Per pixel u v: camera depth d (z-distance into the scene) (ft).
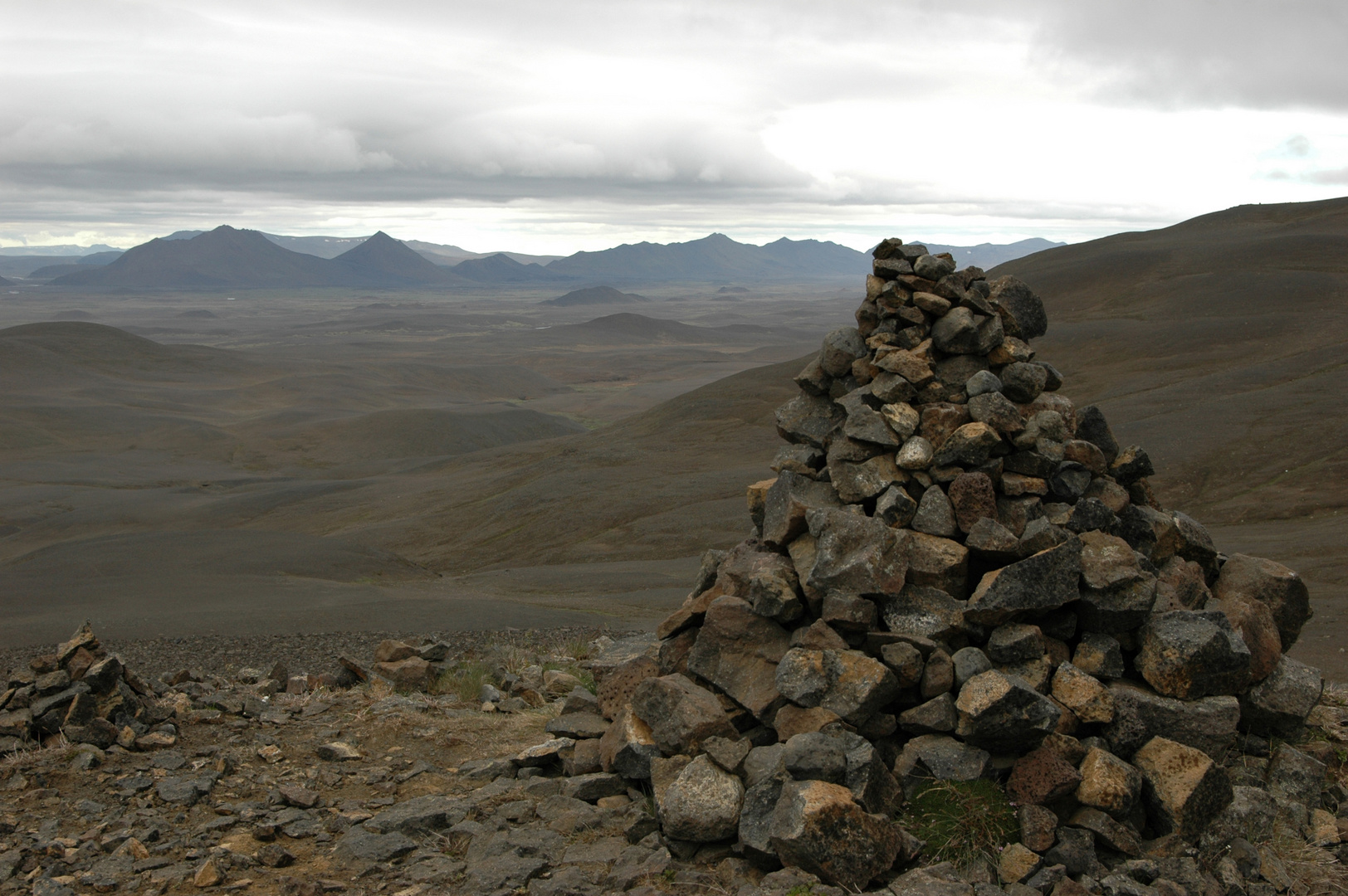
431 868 19.61
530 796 23.85
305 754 28.30
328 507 310.24
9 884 19.01
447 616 87.71
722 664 23.67
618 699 27.07
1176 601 22.49
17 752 26.68
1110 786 19.06
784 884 17.65
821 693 21.06
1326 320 343.67
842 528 22.77
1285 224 582.76
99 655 30.17
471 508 267.80
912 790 20.17
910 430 24.72
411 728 30.78
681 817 19.61
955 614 21.89
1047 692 21.15
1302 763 21.39
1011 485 24.04
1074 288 489.26
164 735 28.84
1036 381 25.90
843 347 27.71
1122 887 17.79
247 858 20.06
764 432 343.67
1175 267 479.41
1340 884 18.70
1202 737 20.21
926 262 26.48
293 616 87.61
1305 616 25.11
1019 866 18.20
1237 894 18.39
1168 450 202.28
